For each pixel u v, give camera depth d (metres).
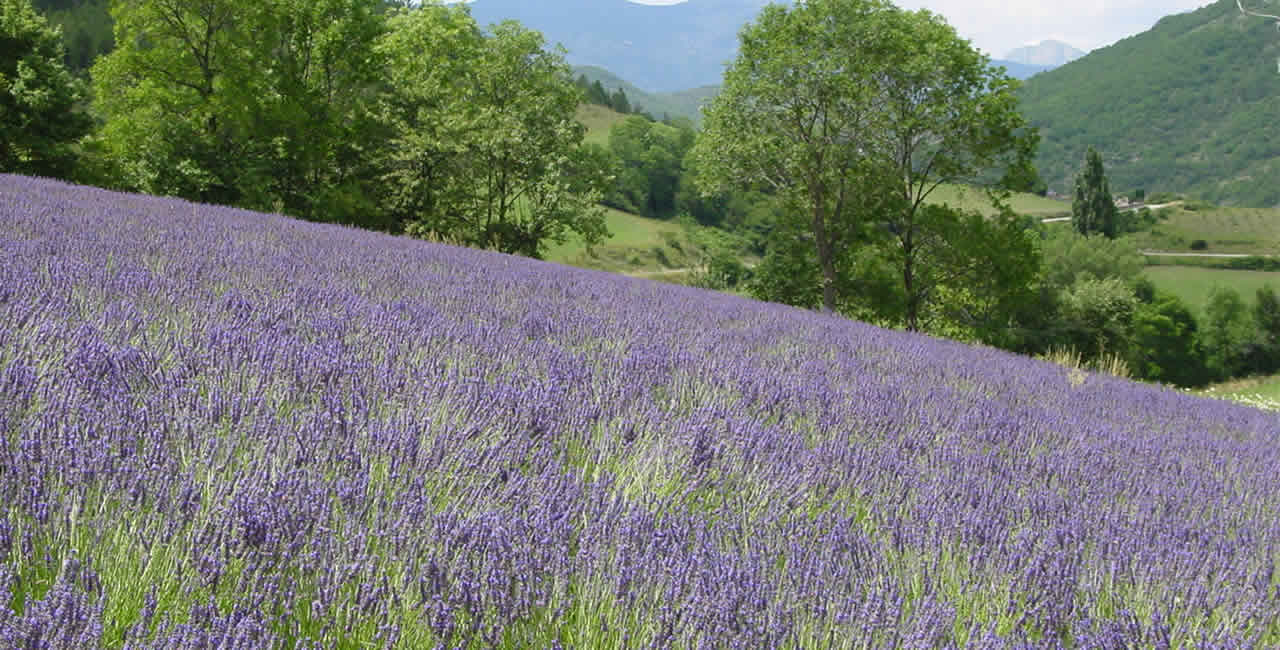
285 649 1.67
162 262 5.33
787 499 2.95
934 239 37.06
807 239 39.72
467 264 9.15
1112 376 12.81
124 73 34.16
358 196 35.00
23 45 32.19
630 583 2.10
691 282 32.94
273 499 2.08
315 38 37.84
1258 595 2.85
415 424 2.86
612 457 3.07
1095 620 2.46
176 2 33.88
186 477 2.14
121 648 1.55
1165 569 2.97
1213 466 5.48
